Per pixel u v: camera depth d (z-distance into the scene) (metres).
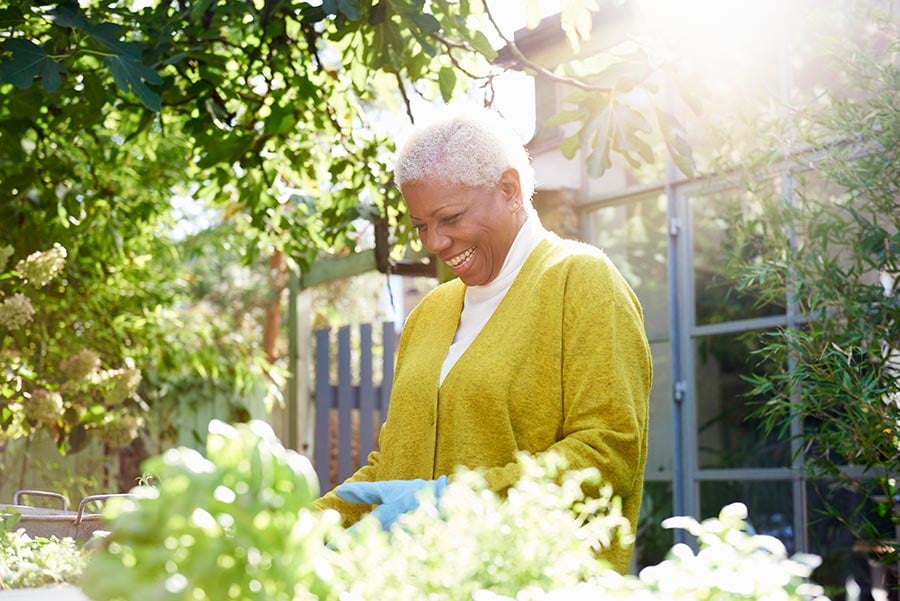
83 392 4.27
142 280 5.48
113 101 3.39
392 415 1.90
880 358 3.18
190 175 5.20
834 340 3.32
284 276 11.29
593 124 3.03
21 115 3.32
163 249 6.00
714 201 5.22
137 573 0.61
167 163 5.22
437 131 1.79
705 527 0.79
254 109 3.82
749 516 5.06
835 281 3.33
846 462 4.57
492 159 1.79
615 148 3.03
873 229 3.28
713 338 5.26
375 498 1.43
